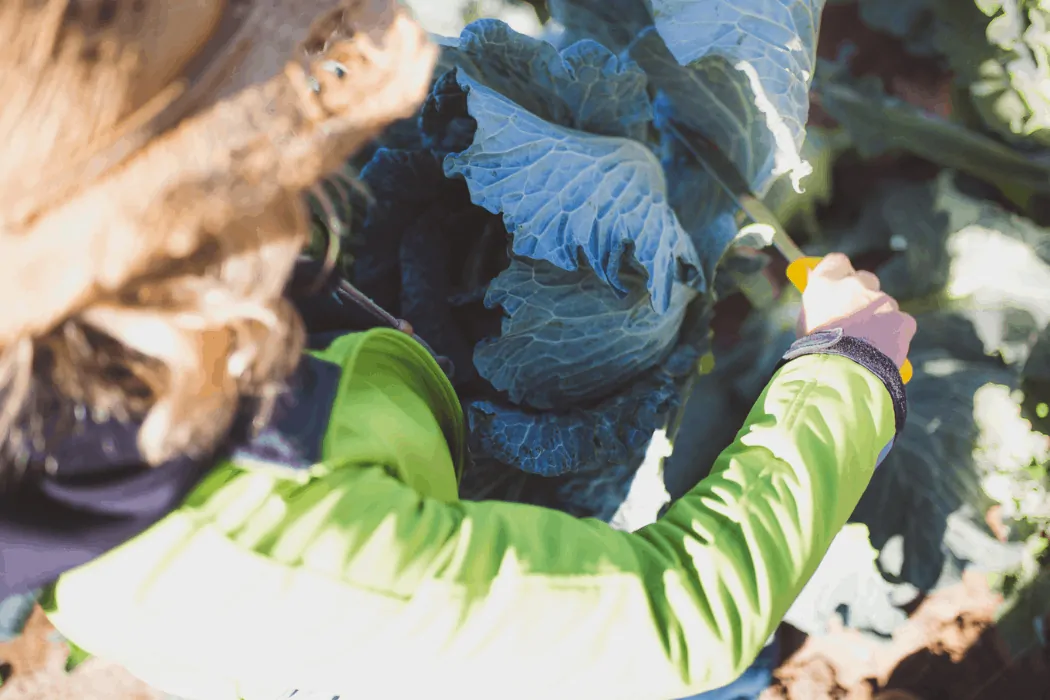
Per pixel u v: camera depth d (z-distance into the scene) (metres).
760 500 0.58
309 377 0.53
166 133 0.37
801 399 0.63
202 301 0.42
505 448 0.93
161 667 0.59
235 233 0.43
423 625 0.51
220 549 0.49
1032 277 1.07
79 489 0.45
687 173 1.01
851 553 1.04
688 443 1.11
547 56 0.89
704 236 1.00
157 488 0.46
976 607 1.09
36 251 0.36
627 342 0.92
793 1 0.88
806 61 0.90
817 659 1.12
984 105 1.11
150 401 0.46
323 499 0.51
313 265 0.61
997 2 1.05
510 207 0.84
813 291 0.73
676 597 0.54
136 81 0.35
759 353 1.14
